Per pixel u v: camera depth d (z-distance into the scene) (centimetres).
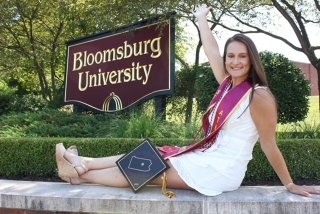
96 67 829
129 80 763
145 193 324
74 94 867
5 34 1320
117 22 796
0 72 1505
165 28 716
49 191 347
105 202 317
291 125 770
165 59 709
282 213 296
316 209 295
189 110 1029
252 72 307
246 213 297
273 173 436
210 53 357
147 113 705
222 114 307
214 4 802
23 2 1237
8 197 346
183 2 724
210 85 823
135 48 761
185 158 319
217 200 301
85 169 347
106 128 645
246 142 307
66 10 1180
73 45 884
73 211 326
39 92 1734
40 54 1392
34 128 639
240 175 313
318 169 435
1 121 738
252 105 297
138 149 336
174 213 304
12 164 486
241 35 310
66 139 484
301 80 834
